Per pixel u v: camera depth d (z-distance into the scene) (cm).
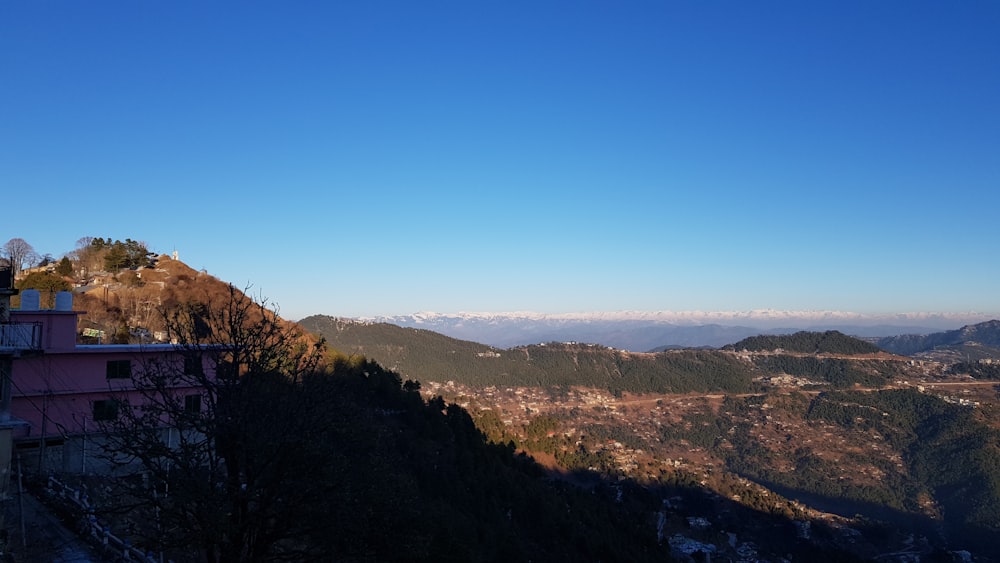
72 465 2792
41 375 2844
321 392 1970
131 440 1770
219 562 1733
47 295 5612
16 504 2177
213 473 1733
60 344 2928
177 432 2733
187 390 2502
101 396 2922
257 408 1795
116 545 2017
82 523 2108
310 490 1744
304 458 1770
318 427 1839
